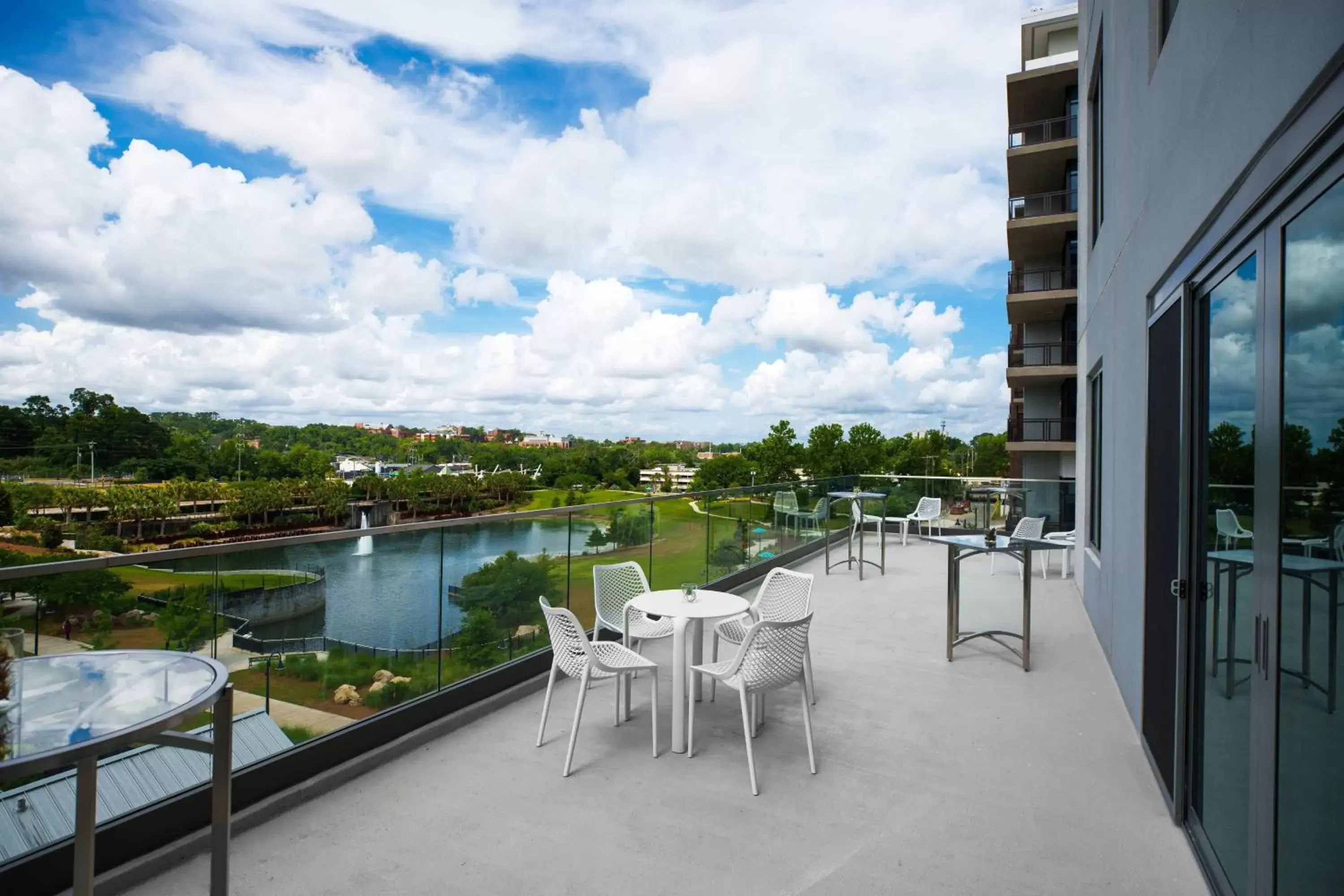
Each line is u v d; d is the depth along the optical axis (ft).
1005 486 36.24
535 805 9.87
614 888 7.99
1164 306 10.65
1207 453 8.75
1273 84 5.84
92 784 5.62
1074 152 65.26
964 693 14.60
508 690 14.11
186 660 6.31
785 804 9.93
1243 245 7.14
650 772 10.93
